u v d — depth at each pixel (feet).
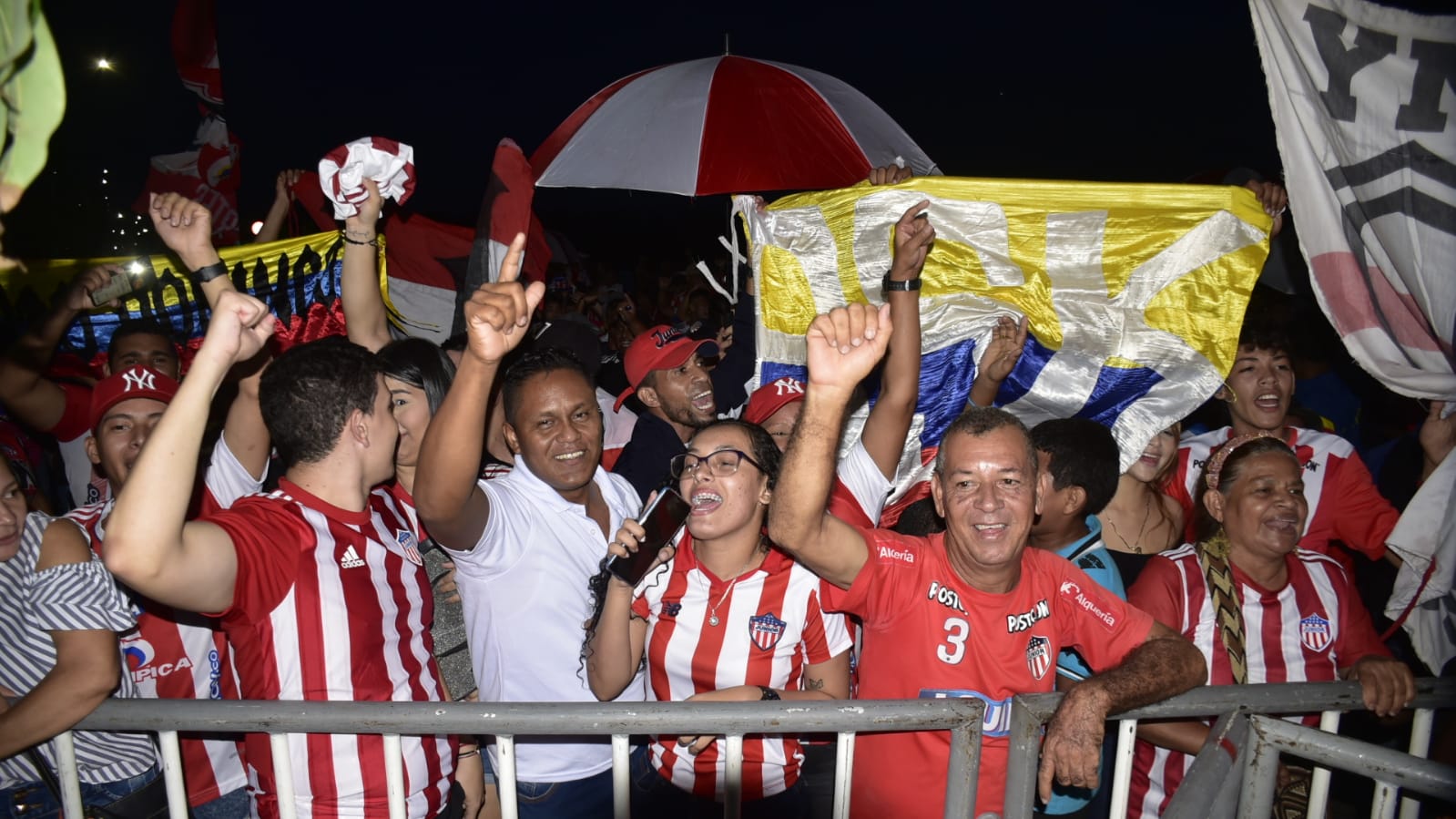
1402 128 7.13
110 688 6.55
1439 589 7.84
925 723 6.64
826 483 6.79
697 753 7.98
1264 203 10.41
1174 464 11.30
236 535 6.42
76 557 6.68
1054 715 6.81
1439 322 7.07
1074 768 6.52
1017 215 10.62
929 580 7.54
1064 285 10.73
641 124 14.12
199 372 5.94
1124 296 10.66
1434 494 7.85
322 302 12.30
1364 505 10.68
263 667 6.70
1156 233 10.51
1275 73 7.70
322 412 6.93
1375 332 7.71
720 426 7.93
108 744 7.61
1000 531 7.11
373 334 11.21
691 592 8.05
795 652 8.07
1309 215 7.75
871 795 7.68
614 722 6.48
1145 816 8.62
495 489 8.41
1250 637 8.56
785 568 8.01
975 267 10.79
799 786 8.32
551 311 33.14
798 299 10.98
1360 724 10.28
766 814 8.09
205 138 13.73
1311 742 6.81
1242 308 10.38
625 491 9.81
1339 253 7.70
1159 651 7.16
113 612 6.63
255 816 7.23
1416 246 7.13
